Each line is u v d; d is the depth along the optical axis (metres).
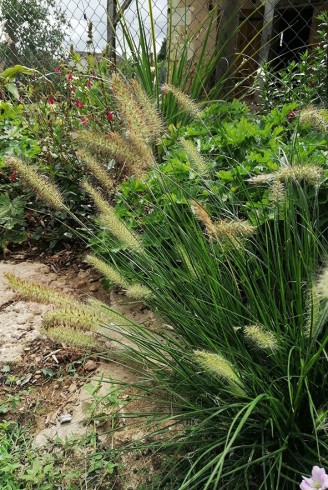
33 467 1.68
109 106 3.22
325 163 2.25
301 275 1.68
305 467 1.42
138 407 1.87
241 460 1.45
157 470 1.65
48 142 3.24
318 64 3.76
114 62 3.92
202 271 1.73
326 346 1.53
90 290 2.68
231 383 1.39
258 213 2.08
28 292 1.49
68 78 3.60
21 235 3.18
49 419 1.92
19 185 3.18
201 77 3.90
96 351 2.19
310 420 1.52
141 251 1.73
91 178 3.01
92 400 1.92
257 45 5.02
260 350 1.65
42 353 2.24
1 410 1.96
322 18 3.89
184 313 1.68
